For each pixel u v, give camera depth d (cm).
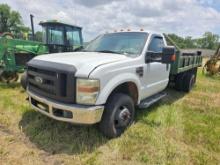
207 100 635
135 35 450
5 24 5788
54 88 322
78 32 1033
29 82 380
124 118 373
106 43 462
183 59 615
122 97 359
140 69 398
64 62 324
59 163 296
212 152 338
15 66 730
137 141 357
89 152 323
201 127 423
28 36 1086
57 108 319
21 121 415
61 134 368
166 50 381
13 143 338
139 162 305
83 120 308
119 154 321
